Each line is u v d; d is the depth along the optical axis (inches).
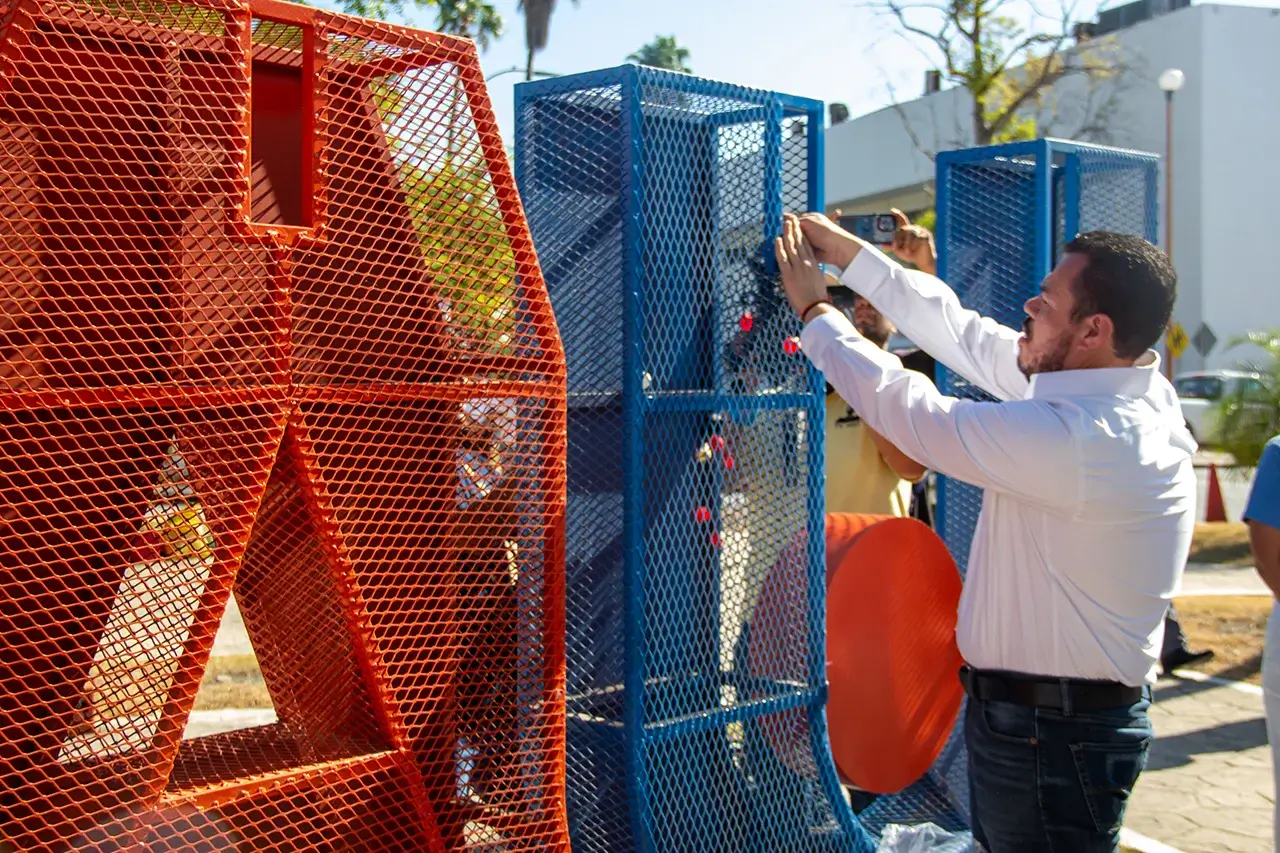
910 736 148.0
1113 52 1157.1
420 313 94.5
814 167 135.1
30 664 80.2
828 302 120.4
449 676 97.7
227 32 83.2
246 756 98.3
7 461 78.3
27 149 78.4
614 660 120.0
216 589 83.8
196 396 81.7
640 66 115.2
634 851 116.7
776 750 131.0
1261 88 1299.2
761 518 129.6
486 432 99.0
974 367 130.6
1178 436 107.3
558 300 123.1
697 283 122.9
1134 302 102.4
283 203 94.1
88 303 80.8
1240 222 1304.1
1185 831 174.9
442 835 98.7
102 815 82.4
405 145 94.4
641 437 116.3
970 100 1222.3
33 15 77.0
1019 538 104.3
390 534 94.0
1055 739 103.1
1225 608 331.9
